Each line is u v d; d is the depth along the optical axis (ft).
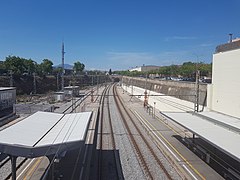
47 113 62.23
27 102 168.45
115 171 54.19
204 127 61.87
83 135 41.91
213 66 97.19
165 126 103.65
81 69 446.60
